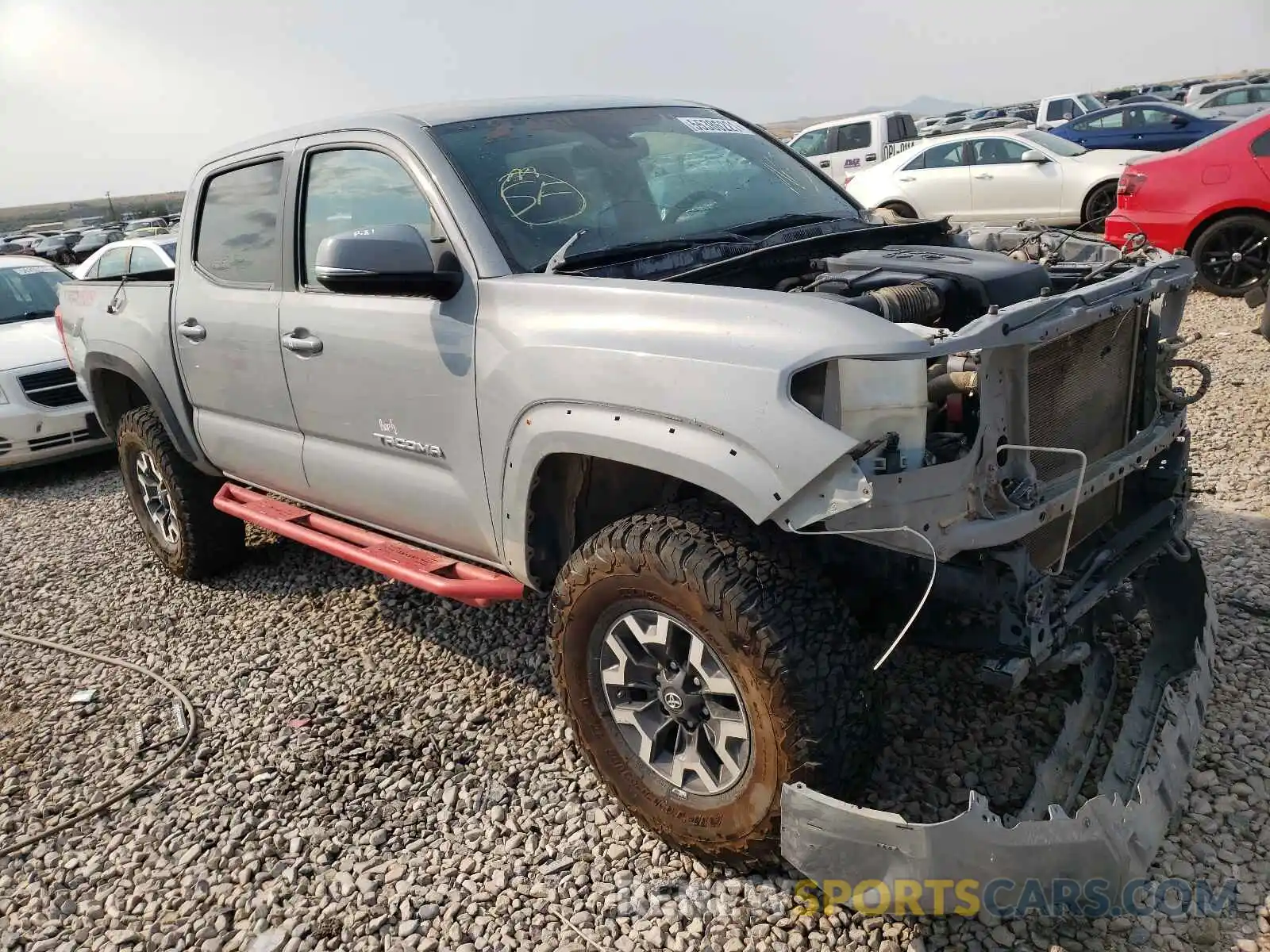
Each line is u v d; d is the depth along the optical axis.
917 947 2.36
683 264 3.02
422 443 3.21
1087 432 2.70
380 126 3.40
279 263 3.75
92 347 5.00
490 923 2.58
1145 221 8.83
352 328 3.34
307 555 5.29
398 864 2.84
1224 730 2.98
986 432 2.21
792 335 2.21
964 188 13.02
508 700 3.64
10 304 8.66
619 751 2.77
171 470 4.76
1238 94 21.19
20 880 2.98
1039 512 2.30
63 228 44.38
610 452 2.53
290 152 3.75
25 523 6.68
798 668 2.29
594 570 2.62
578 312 2.67
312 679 3.97
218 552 4.96
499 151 3.28
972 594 2.37
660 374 2.39
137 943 2.67
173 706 3.89
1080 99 22.44
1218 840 2.56
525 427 2.77
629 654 2.68
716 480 2.27
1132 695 2.93
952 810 2.76
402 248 2.87
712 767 2.60
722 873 2.65
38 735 3.81
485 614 4.34
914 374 2.10
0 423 7.30
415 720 3.58
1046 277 2.77
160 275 5.26
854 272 2.79
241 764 3.43
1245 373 6.50
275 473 4.09
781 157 3.96
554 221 3.13
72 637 4.65
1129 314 2.77
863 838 2.15
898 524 2.14
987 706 3.21
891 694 3.31
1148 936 2.31
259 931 2.65
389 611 4.50
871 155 17.31
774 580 2.35
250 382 3.93
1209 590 3.13
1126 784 2.50
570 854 2.80
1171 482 3.00
